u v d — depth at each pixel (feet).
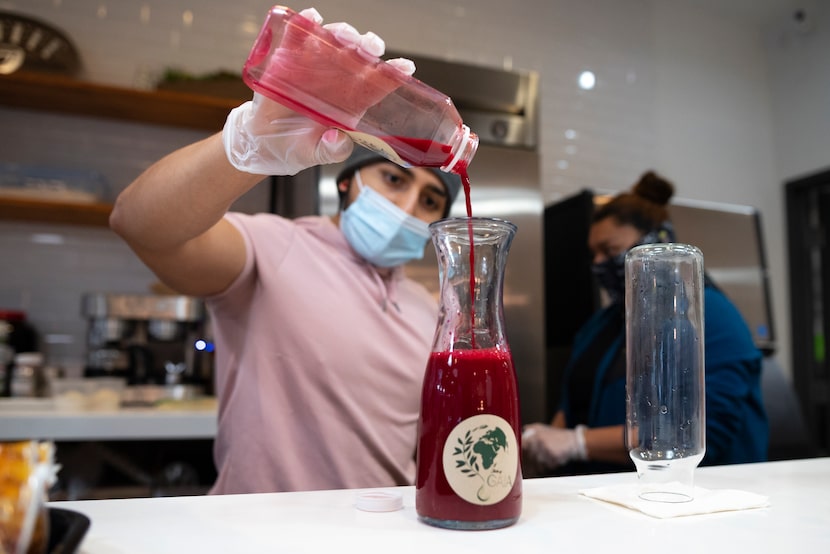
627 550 1.87
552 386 9.07
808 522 2.19
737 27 12.23
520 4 10.57
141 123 8.73
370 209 3.79
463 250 2.13
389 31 9.74
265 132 2.14
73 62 8.08
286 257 3.69
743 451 4.97
